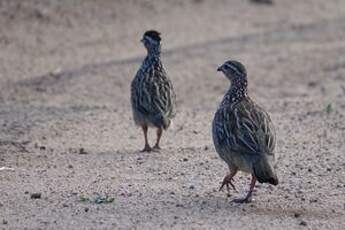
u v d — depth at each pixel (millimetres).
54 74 22938
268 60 25500
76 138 17000
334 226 11891
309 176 14227
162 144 16609
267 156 12141
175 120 18609
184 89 22328
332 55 26312
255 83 23203
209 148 16172
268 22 30297
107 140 16922
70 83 22109
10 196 12969
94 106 19906
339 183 13859
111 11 29281
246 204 12703
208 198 12953
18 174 14258
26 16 27703
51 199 12828
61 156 15516
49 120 18203
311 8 32781
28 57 24562
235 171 12742
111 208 12414
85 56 24859
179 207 12508
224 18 30234
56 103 20422
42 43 25922
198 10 30812
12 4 28219
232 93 12984
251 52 26281
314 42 27953
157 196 13016
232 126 12398
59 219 11953
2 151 15820
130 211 12297
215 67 24391
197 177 14109
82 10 28891
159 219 11977
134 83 16000
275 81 23422
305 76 23984
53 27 27312
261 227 11758
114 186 13531
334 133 17391
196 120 18688
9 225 11727
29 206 12508
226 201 12828
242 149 12203
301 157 15414
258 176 12031
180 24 28953
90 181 13836
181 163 14992
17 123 17906
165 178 14039
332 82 23297
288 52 26484
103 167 14727
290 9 32312
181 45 26547
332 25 30422
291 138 16969
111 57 24812
